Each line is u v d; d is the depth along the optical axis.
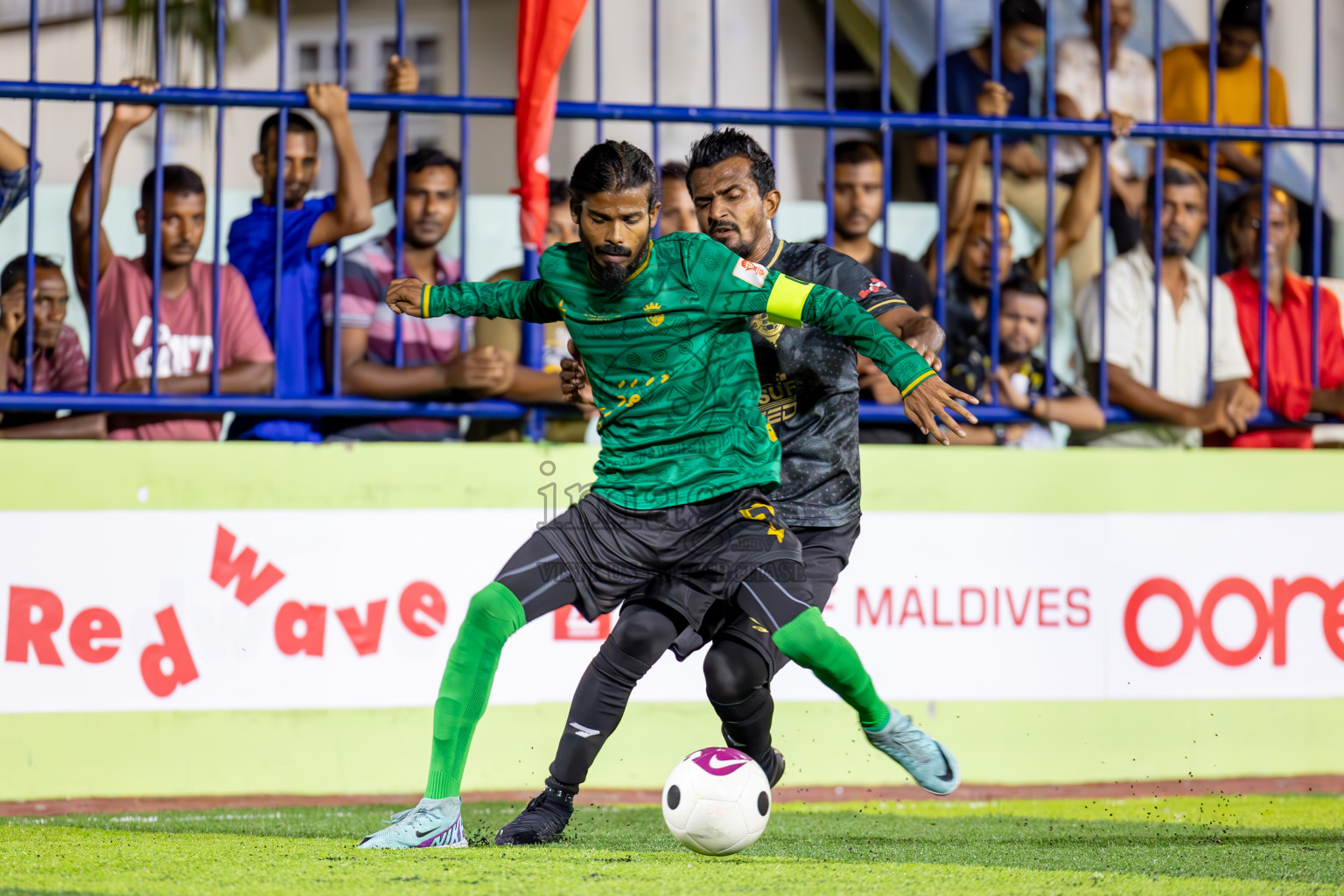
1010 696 17.66
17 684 15.99
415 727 16.77
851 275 11.74
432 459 17.05
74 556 16.25
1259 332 19.09
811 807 16.17
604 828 13.69
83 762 16.09
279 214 16.98
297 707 16.58
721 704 11.59
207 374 17.05
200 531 16.53
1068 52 25.64
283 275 17.97
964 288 19.38
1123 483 18.11
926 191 22.91
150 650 16.33
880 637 17.42
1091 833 13.85
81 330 19.70
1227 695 18.11
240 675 16.50
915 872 10.49
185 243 17.80
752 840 10.75
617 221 10.03
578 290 10.59
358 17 29.81
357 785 16.58
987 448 17.88
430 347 18.52
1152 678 17.97
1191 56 23.77
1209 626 18.14
